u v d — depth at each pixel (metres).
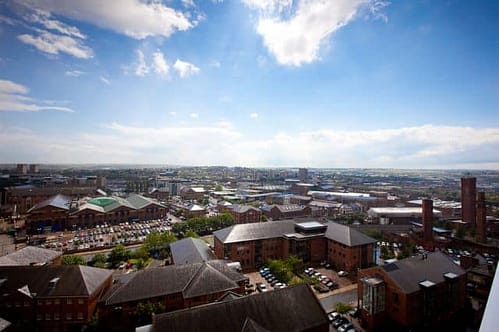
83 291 54.88
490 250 102.31
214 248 94.75
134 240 124.00
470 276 70.31
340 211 196.50
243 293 60.97
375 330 54.56
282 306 41.81
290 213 171.88
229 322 37.91
